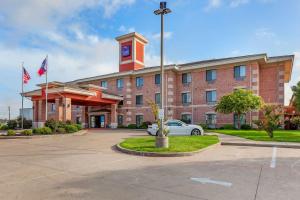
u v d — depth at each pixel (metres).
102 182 6.61
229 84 32.47
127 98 40.09
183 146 12.43
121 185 6.32
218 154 11.18
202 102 34.62
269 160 9.55
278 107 17.80
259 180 6.62
